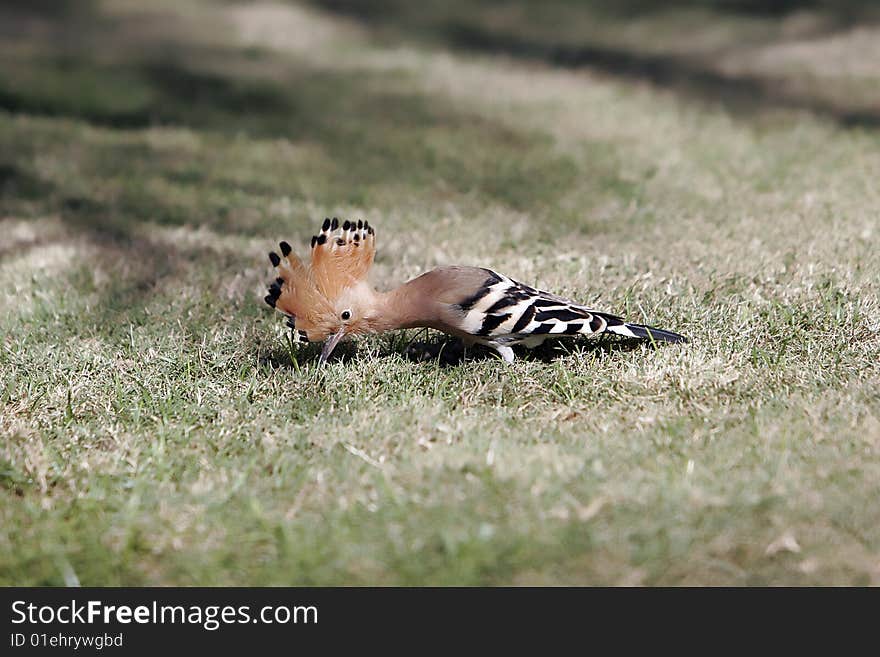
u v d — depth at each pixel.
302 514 7.89
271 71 26.19
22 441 9.02
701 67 26.11
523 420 9.13
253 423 9.21
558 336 10.37
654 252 13.19
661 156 18.28
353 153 19.25
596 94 23.08
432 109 22.25
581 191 16.55
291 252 9.51
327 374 9.83
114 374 10.15
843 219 14.39
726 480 7.93
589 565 7.23
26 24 31.55
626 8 32.81
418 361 10.34
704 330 10.55
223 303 12.03
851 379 9.48
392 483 8.14
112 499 8.19
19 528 7.93
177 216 15.79
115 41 29.59
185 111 22.52
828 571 7.11
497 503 7.79
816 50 26.84
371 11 33.94
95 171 18.23
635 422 8.98
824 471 7.99
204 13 33.41
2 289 12.78
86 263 13.62
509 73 25.73
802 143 18.89
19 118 21.69
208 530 7.81
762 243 13.38
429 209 15.77
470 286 9.48
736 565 7.21
